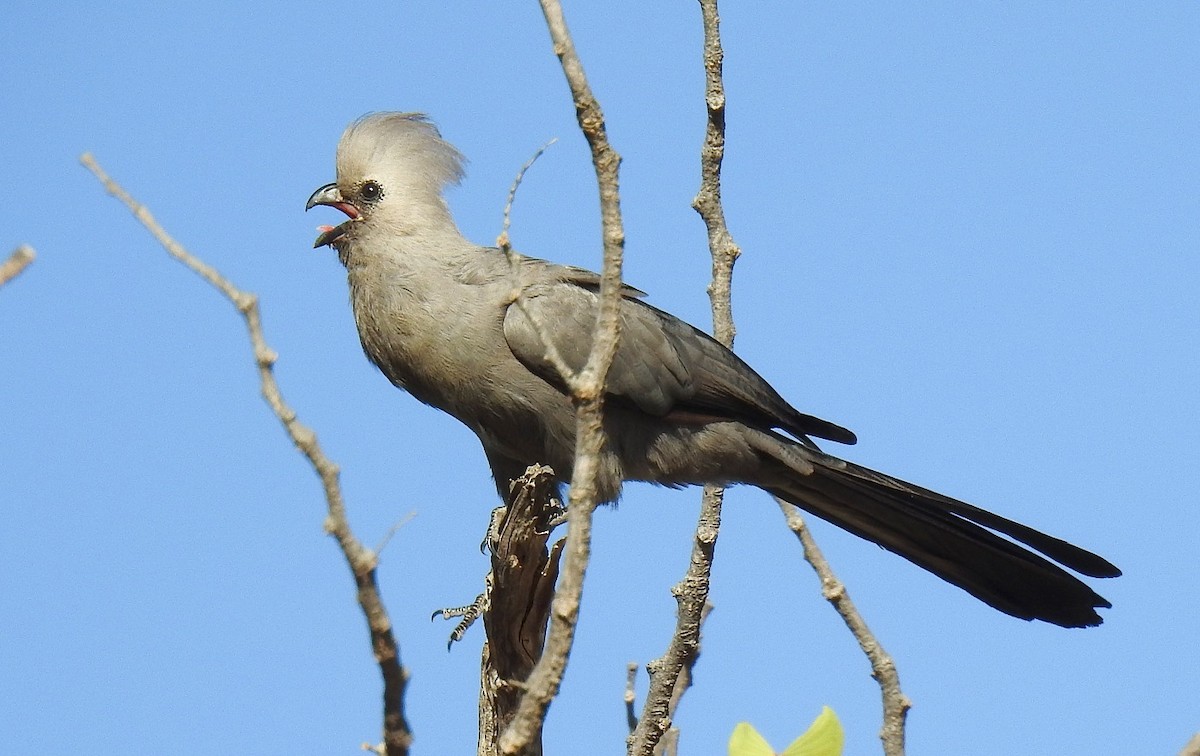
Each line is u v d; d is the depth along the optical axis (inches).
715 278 378.9
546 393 441.4
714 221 379.6
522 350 434.3
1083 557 448.5
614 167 242.7
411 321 446.6
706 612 353.4
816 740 247.3
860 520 478.3
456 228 470.0
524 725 233.0
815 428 479.2
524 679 353.1
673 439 464.1
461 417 465.4
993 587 471.2
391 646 219.3
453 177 475.8
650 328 452.8
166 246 204.2
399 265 451.8
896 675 328.2
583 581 231.3
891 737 323.3
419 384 459.5
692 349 458.6
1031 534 450.0
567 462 453.1
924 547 474.0
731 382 461.7
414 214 458.3
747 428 466.3
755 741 248.1
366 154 464.1
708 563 339.3
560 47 243.9
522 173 250.4
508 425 454.0
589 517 231.5
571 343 434.9
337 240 468.4
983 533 459.5
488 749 356.5
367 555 213.9
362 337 466.3
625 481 472.4
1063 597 461.1
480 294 442.3
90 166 201.3
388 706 223.9
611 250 240.5
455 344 441.7
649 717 333.1
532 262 454.6
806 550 339.6
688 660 339.9
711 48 373.7
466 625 417.4
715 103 374.3
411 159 464.8
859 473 459.2
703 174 379.9
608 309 238.2
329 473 211.2
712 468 470.3
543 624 352.5
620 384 448.5
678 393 454.3
